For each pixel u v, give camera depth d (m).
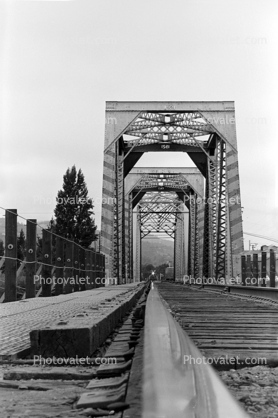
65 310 9.55
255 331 8.72
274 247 44.81
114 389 3.32
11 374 4.25
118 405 2.77
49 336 4.89
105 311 7.66
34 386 3.85
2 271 13.65
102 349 5.60
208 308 15.12
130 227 66.81
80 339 4.86
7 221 12.31
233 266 38.38
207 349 6.57
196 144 45.91
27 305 11.13
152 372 1.79
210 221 46.44
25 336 6.11
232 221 39.16
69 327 4.92
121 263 46.47
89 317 6.29
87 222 54.12
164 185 68.31
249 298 21.91
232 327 9.42
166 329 2.82
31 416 2.92
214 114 39.97
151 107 40.22
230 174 39.62
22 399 3.40
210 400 1.83
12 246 12.30
